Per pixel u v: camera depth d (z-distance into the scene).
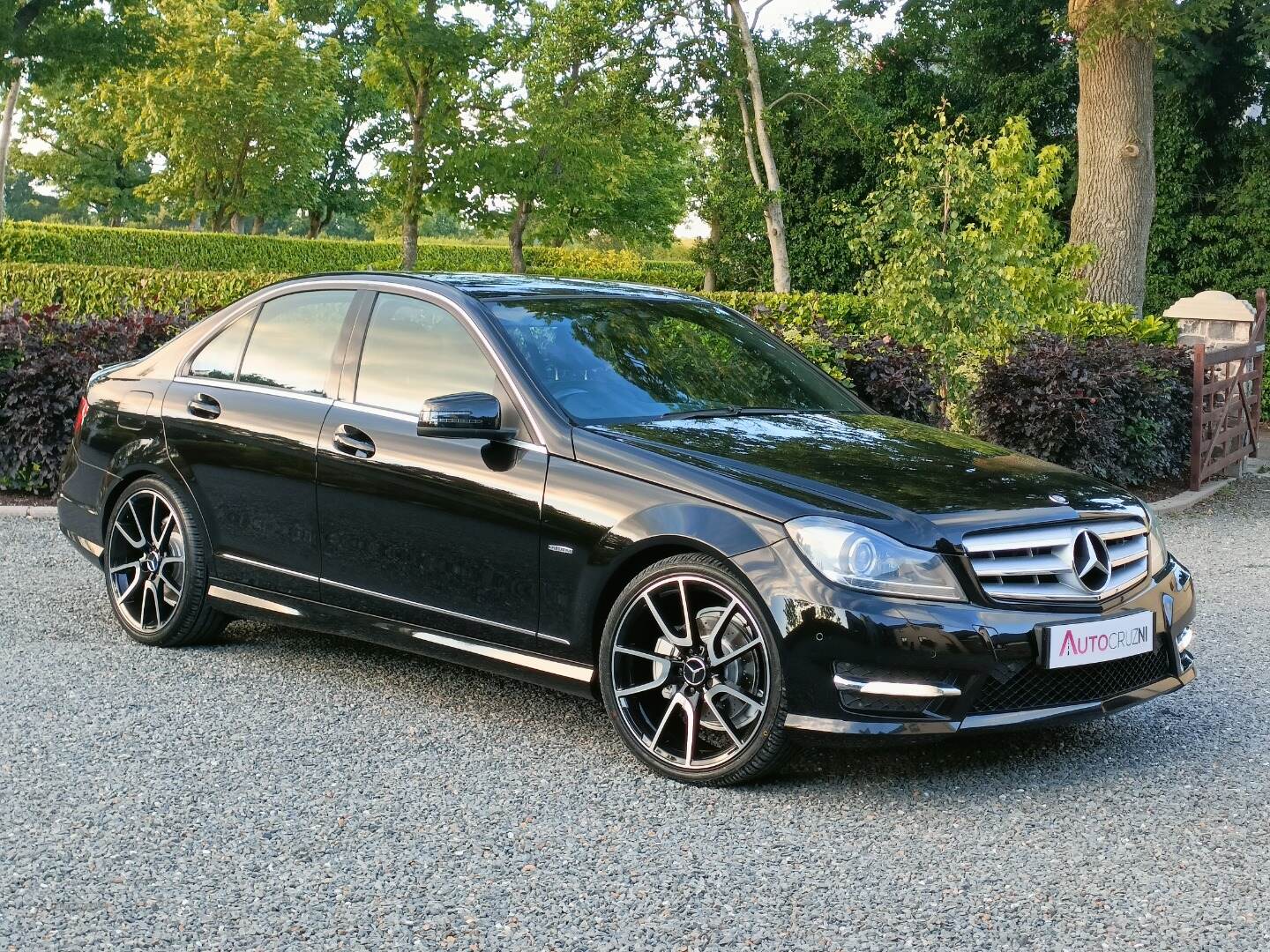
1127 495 4.57
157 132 48.00
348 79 56.28
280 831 3.76
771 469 4.23
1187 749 4.57
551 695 5.13
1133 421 11.14
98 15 31.53
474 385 4.73
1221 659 5.83
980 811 3.96
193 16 46.00
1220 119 22.05
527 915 3.24
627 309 5.31
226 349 5.61
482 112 28.94
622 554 4.21
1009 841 3.73
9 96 41.19
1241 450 12.74
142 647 5.71
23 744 4.46
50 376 9.28
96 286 21.67
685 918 3.23
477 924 3.19
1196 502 11.03
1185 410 11.79
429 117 28.38
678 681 4.21
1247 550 8.75
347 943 3.08
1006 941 3.12
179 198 51.44
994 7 24.12
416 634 4.84
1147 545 4.43
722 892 3.38
